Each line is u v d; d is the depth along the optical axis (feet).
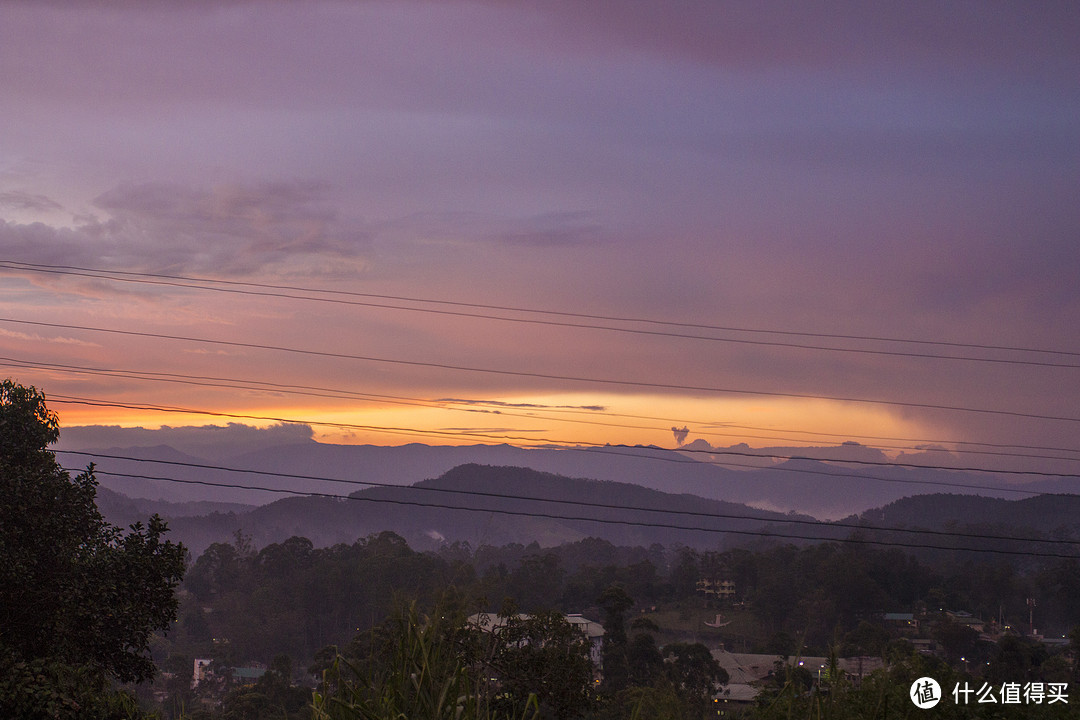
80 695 48.44
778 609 312.29
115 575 54.08
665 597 344.49
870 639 183.52
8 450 54.19
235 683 222.28
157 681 198.39
